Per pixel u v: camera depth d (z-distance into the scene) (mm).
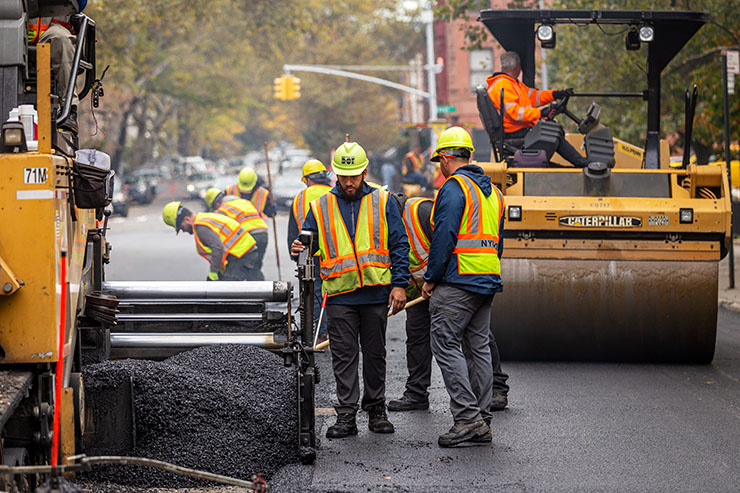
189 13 48688
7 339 5340
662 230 10539
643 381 10289
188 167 69500
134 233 33062
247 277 14180
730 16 20250
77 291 6414
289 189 43094
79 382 6148
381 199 8133
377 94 76938
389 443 7918
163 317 8344
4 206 5352
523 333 10984
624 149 12602
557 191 10953
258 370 8047
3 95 6027
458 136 8164
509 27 12383
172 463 6891
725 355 11852
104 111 57250
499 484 6824
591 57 23219
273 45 60031
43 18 7039
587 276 10727
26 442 5559
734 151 22750
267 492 6641
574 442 7918
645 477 6992
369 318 8133
